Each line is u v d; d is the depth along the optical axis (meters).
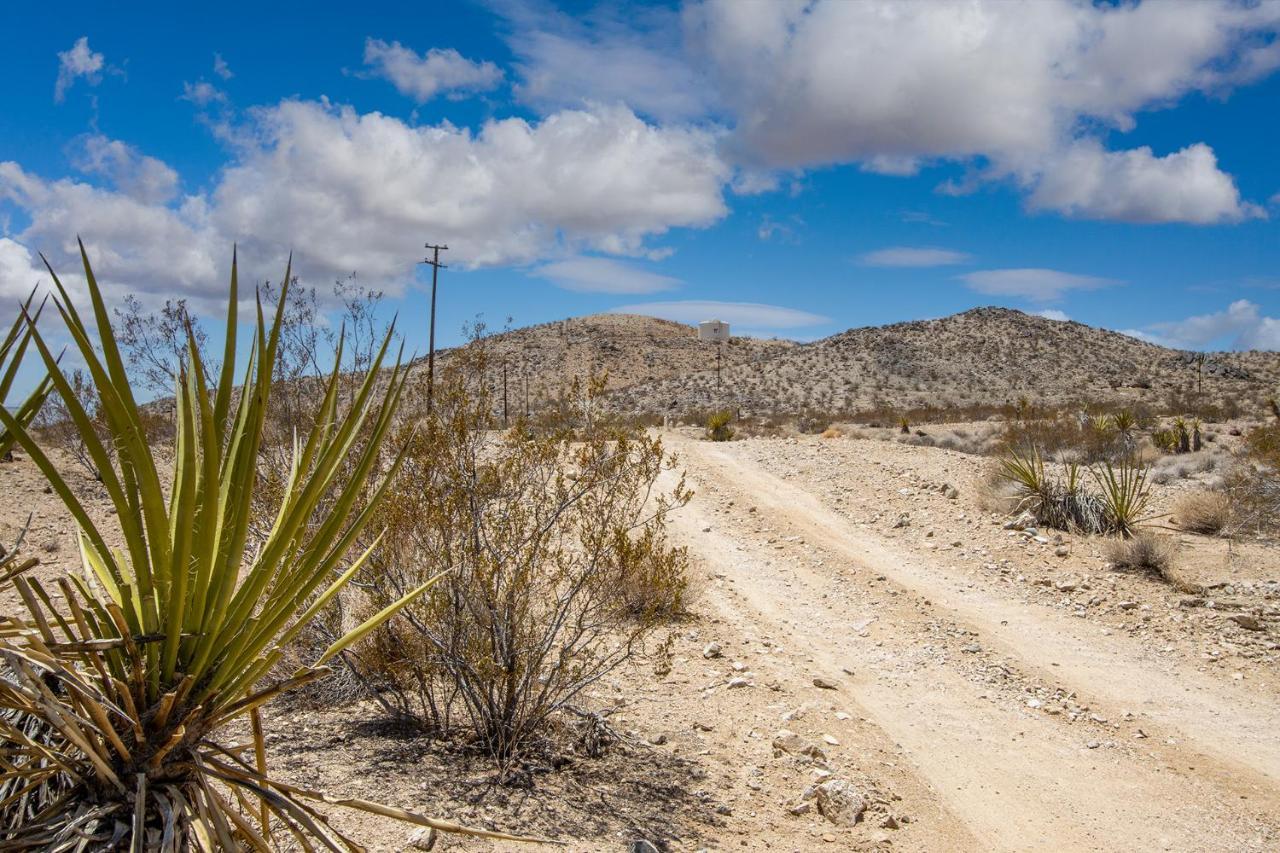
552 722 6.19
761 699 7.52
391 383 2.78
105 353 2.09
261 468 6.21
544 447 5.92
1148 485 18.16
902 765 6.38
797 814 5.34
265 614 2.55
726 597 10.98
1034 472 15.43
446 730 5.77
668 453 21.77
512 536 5.79
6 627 2.21
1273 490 15.10
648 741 6.29
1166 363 94.06
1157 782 6.36
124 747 2.27
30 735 2.50
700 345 132.12
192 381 2.46
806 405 75.94
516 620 5.66
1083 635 9.83
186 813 2.30
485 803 4.78
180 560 2.25
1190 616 10.24
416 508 5.42
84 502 13.51
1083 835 5.50
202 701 2.39
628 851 4.45
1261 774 6.51
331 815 4.37
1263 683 8.40
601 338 128.75
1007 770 6.46
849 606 10.85
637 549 5.78
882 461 20.67
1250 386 73.31
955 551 13.27
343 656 5.95
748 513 15.69
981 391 84.12
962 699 7.93
